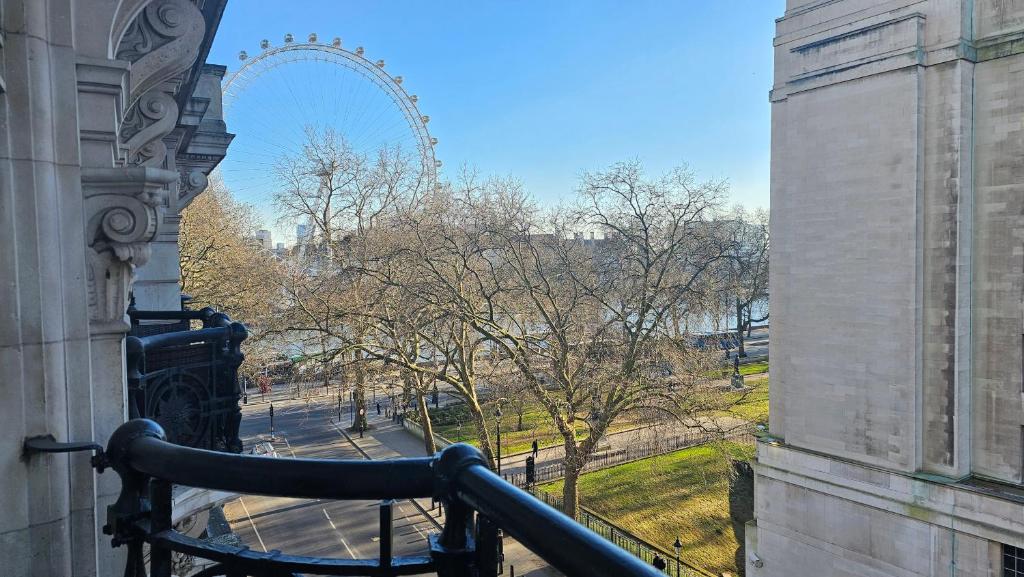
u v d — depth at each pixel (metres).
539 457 33.41
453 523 2.17
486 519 2.07
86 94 4.23
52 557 3.77
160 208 4.45
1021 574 15.38
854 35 18.69
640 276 25.88
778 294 21.78
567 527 1.61
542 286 29.94
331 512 28.06
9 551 3.60
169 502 2.82
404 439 38.12
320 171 38.09
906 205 17.56
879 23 18.00
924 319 17.66
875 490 18.20
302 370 30.95
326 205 38.34
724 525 25.20
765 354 62.12
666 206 26.09
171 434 5.99
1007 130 16.59
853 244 18.89
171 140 12.82
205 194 42.31
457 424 40.03
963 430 17.19
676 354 24.22
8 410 3.62
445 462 2.16
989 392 17.11
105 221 4.14
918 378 17.58
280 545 24.58
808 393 20.17
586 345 25.66
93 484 4.07
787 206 21.14
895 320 17.86
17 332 3.65
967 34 16.92
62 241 3.93
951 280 17.09
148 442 2.84
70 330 3.98
